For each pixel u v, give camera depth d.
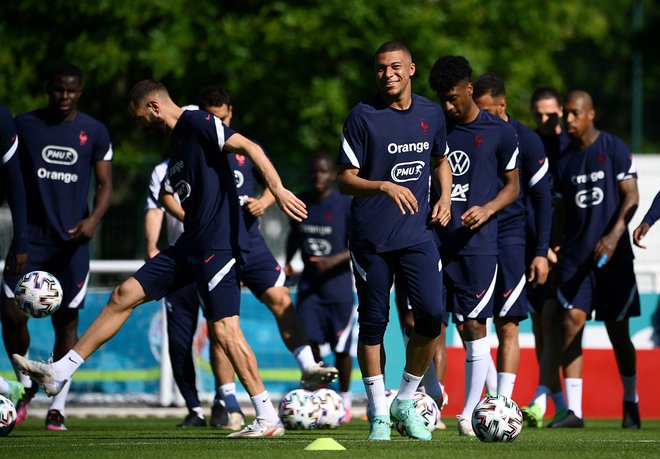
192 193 23.75
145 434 27.81
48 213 30.50
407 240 22.45
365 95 69.44
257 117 69.81
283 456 19.66
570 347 32.25
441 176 23.50
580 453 20.39
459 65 25.72
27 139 30.48
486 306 25.94
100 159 31.31
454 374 38.44
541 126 33.03
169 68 66.00
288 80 68.88
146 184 52.19
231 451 20.78
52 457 20.00
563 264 32.38
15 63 69.75
